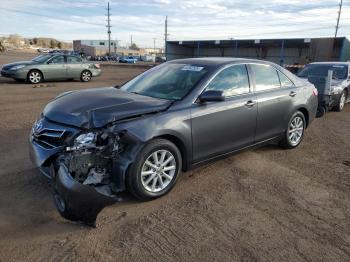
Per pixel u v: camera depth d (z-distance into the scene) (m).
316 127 8.26
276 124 5.59
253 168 5.16
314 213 3.86
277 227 3.54
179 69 4.93
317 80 9.52
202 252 3.09
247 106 4.95
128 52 114.81
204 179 4.69
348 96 10.99
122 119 3.71
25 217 3.55
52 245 3.12
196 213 3.77
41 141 3.88
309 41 33.50
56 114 3.90
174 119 4.04
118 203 3.91
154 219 3.61
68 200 3.21
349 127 8.34
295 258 3.04
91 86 15.81
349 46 33.22
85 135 3.53
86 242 3.18
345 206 4.05
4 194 4.02
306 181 4.75
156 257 2.99
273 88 5.57
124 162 3.69
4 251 3.01
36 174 4.60
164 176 4.09
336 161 5.63
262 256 3.06
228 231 3.44
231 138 4.81
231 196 4.21
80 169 3.54
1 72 15.97
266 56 43.19
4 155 5.36
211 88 4.55
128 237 3.28
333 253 3.14
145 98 4.30
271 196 4.25
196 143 4.33
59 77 16.94
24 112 8.89
